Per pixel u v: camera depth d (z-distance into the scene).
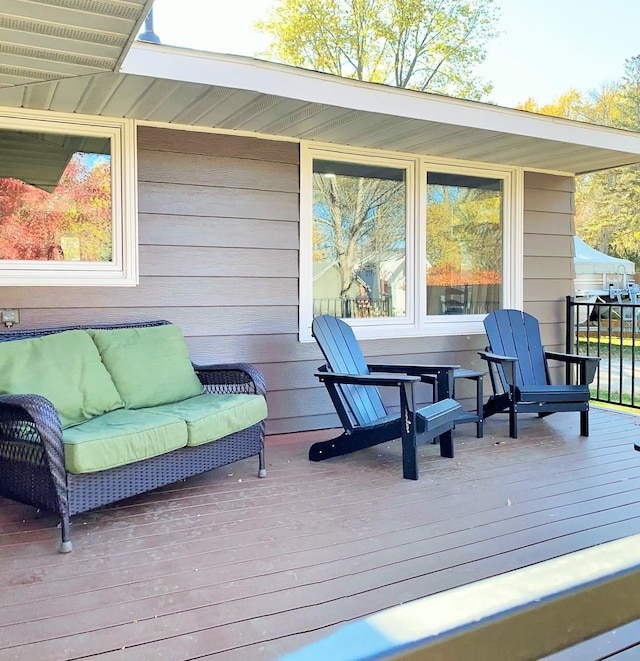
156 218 3.71
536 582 0.56
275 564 2.11
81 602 1.85
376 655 0.46
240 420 2.97
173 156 3.73
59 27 2.27
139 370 3.13
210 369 3.38
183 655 1.58
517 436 4.00
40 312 3.45
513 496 2.80
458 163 4.80
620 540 0.65
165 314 3.76
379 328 4.54
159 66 2.84
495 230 5.11
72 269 3.54
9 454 2.40
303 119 3.61
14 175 3.44
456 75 14.34
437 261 4.83
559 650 0.54
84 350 2.99
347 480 3.07
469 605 0.52
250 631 1.69
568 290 5.46
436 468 3.27
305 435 4.13
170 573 2.05
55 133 3.48
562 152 4.52
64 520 2.21
